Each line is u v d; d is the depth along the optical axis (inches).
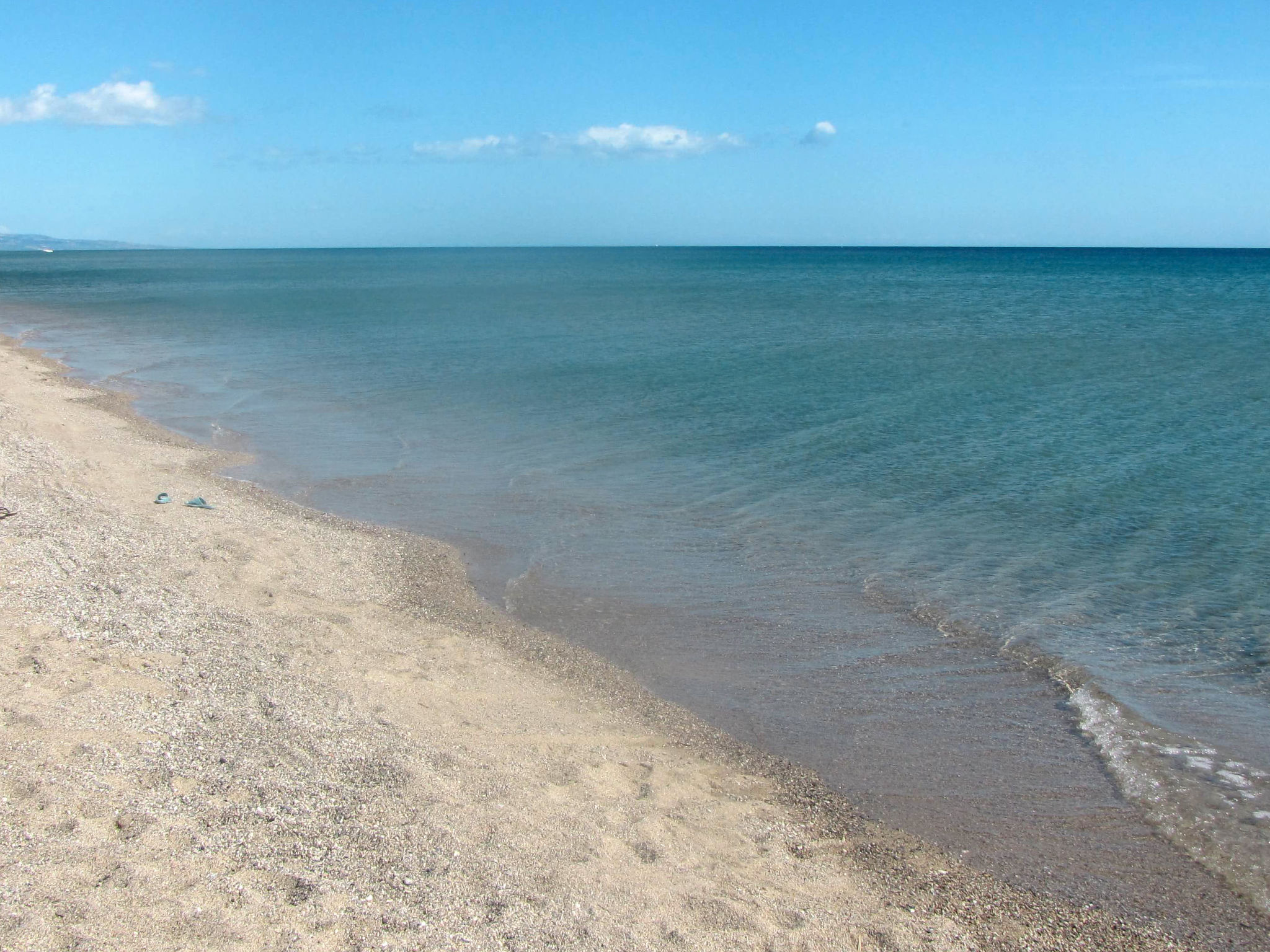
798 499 664.4
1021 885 271.6
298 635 401.1
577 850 262.7
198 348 1526.8
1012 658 422.0
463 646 422.6
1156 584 502.0
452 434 878.4
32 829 227.1
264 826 248.1
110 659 339.0
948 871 277.3
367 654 393.7
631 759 330.6
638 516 631.8
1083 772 333.4
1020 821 304.3
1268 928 255.4
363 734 315.0
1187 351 1398.9
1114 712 372.5
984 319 1979.6
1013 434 850.1
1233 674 404.5
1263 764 335.9
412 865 241.4
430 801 276.1
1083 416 927.0
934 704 382.0
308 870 231.5
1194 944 248.4
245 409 997.8
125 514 546.9
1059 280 3754.9
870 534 590.9
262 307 2427.4
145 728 291.0
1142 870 279.7
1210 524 595.8
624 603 486.3
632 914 235.6
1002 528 596.7
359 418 955.3
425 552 555.2
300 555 523.2
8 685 301.4
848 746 350.6
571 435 871.7
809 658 424.2
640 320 1985.7
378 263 6756.9
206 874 222.5
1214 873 278.4
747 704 382.3
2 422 762.8
